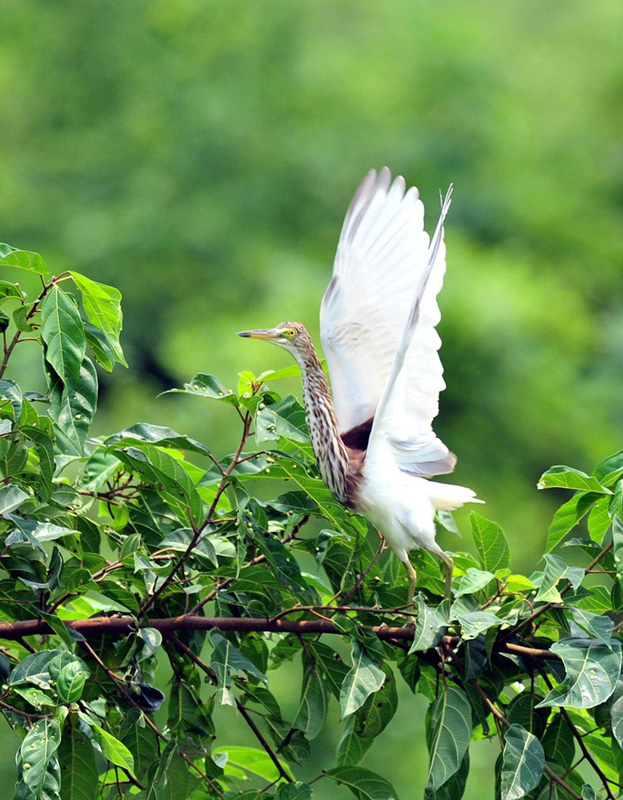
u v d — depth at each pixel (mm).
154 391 20406
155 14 24609
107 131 23422
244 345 17672
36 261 4875
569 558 18781
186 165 22203
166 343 20250
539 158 24969
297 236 22203
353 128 23453
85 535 5527
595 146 26031
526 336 19453
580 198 24734
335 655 5668
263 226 21922
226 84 23844
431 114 23594
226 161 22484
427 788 4895
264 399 5512
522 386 18953
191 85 23562
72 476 9570
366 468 5789
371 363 6078
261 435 5246
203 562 5398
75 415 4961
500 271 19984
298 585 5422
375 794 5527
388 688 5684
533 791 5074
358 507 5879
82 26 24438
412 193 6051
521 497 18844
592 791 4898
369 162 22938
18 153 23359
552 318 19969
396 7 26203
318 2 25859
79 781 5191
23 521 4887
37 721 4641
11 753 11352
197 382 5348
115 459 5617
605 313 23766
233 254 21188
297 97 23844
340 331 6109
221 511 5812
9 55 24234
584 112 26406
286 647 5863
